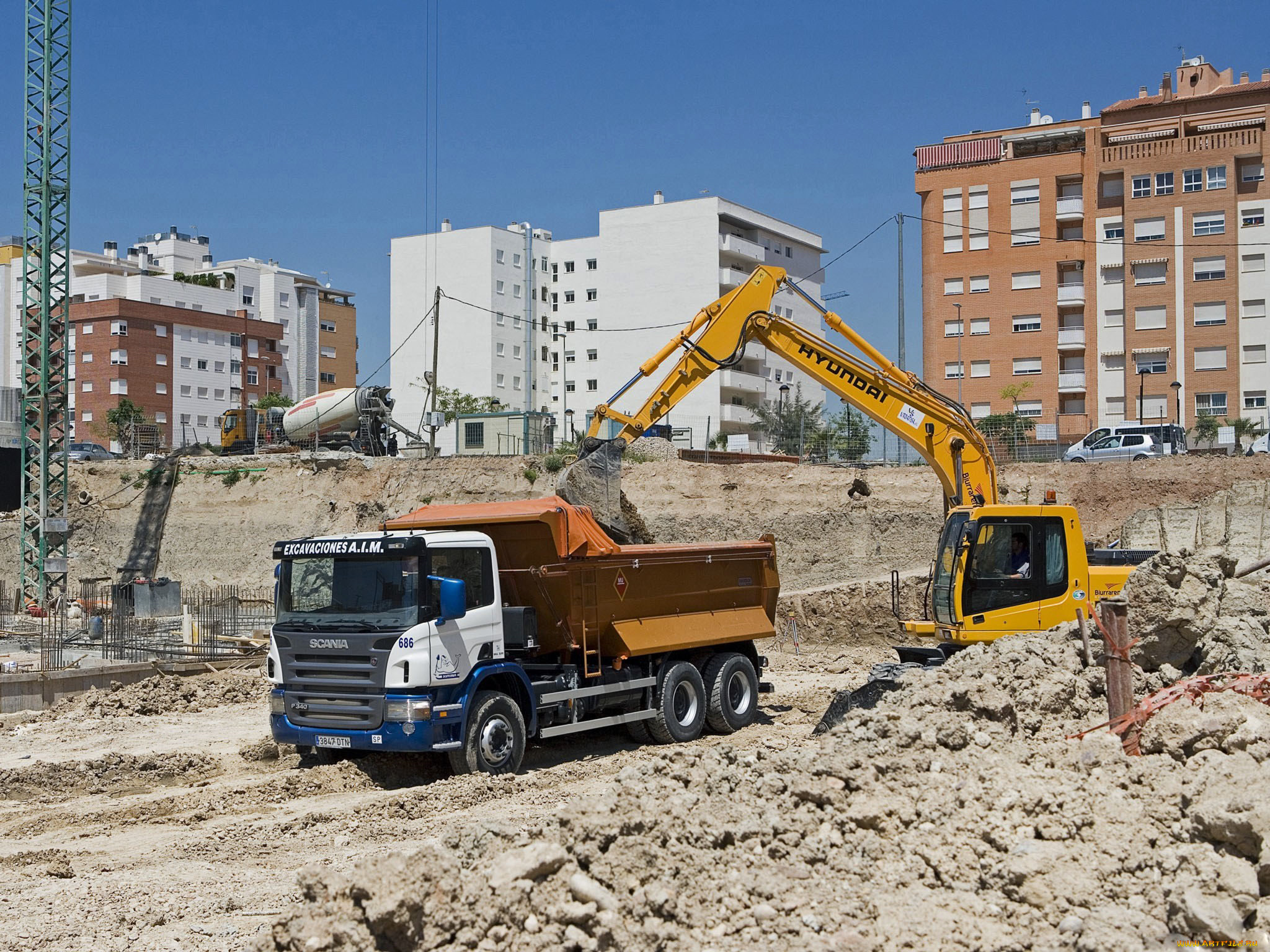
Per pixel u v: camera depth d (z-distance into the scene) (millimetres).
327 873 6863
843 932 6383
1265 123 55375
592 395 88312
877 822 7672
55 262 44531
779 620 27969
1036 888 6723
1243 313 55656
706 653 16172
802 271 88625
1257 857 6688
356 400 43562
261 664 23016
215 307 94500
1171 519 26203
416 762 13578
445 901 6422
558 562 13797
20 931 7922
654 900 6539
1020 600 14227
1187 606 10547
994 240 60219
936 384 61281
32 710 19562
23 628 31047
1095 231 58500
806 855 7258
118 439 62938
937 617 14656
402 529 14492
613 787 8414
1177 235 56812
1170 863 6812
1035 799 7742
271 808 12023
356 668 12469
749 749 9992
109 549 41812
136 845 10570
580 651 14203
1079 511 33031
